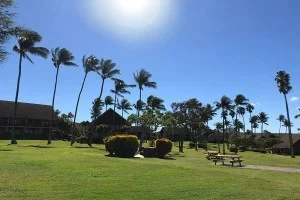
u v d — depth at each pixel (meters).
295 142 99.38
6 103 89.25
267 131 133.00
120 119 91.38
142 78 69.94
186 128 76.19
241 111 117.50
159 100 70.69
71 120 100.75
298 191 13.92
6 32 16.84
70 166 16.72
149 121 50.97
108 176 14.82
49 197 10.60
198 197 11.66
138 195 11.44
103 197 10.92
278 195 12.72
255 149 96.38
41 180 13.10
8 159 18.72
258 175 19.30
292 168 27.09
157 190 12.38
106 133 82.44
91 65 64.31
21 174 14.14
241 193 12.73
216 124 99.88
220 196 11.98
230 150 75.56
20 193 10.92
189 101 74.31
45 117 93.56
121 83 82.56
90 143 60.38
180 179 15.10
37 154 23.44
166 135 71.00
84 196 10.94
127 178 14.55
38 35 52.62
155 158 29.56
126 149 26.95
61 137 91.69
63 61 62.41
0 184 12.03
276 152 95.12
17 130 88.62
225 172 19.09
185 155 39.94
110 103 97.06
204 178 15.83
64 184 12.59
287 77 79.06
